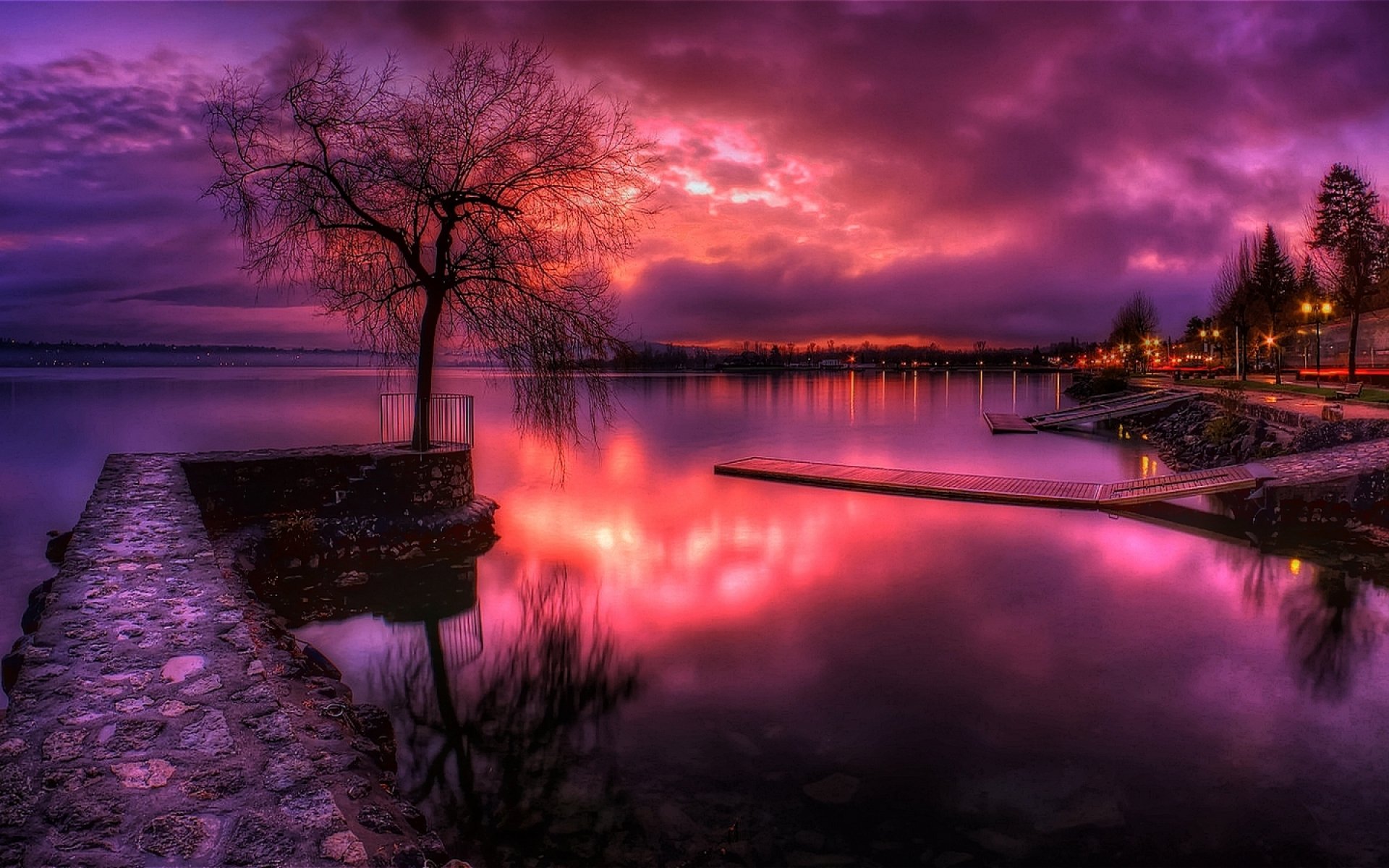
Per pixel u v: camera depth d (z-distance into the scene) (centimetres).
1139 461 3250
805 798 725
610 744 835
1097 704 932
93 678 548
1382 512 1734
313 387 9894
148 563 836
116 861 349
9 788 406
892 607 1314
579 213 1789
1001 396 8869
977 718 896
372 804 473
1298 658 1079
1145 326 11875
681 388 11062
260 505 1549
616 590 1420
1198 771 771
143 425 4419
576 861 625
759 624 1240
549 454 3575
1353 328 4325
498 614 1286
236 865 354
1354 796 724
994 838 661
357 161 1642
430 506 1717
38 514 2067
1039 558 1644
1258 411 3020
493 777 767
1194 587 1418
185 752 452
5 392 8231
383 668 1059
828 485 2594
